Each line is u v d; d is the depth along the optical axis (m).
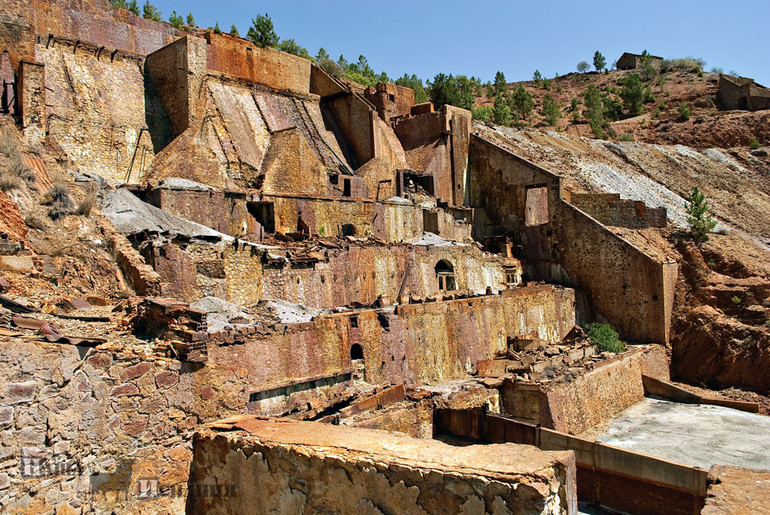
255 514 10.02
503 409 28.22
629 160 76.12
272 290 25.56
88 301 16.77
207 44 45.00
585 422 30.25
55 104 33.88
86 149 34.38
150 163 37.03
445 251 38.09
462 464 8.22
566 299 43.47
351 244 31.62
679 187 71.69
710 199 71.00
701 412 34.31
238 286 24.12
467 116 55.06
